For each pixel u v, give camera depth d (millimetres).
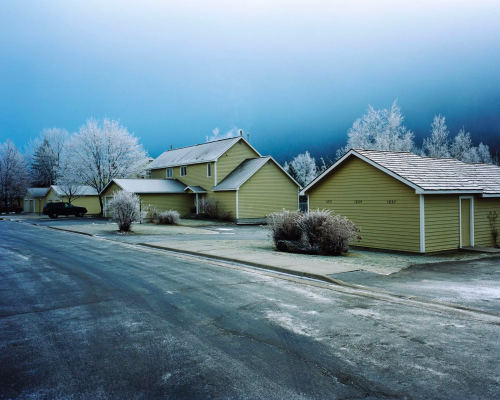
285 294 8680
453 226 17250
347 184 19625
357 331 6207
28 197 62938
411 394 4230
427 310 7410
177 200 42844
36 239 21328
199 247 16891
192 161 42562
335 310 7391
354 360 5109
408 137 50969
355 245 19109
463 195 17734
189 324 6625
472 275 11086
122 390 4387
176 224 33156
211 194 40344
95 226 29953
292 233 16500
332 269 11250
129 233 24562
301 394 4246
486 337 5922
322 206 21125
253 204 37906
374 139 51812
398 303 7926
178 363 5074
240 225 35281
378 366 4926
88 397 4242
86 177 47281
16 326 6664
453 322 6668
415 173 17312
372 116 51625
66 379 4680
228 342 5785
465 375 4664
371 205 18359
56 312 7461
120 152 48719
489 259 14805
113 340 5938
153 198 41062
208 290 9078
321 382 4516
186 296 8539
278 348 5535
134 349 5566
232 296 8508
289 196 40938
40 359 5277
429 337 5930
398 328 6348
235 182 37438
